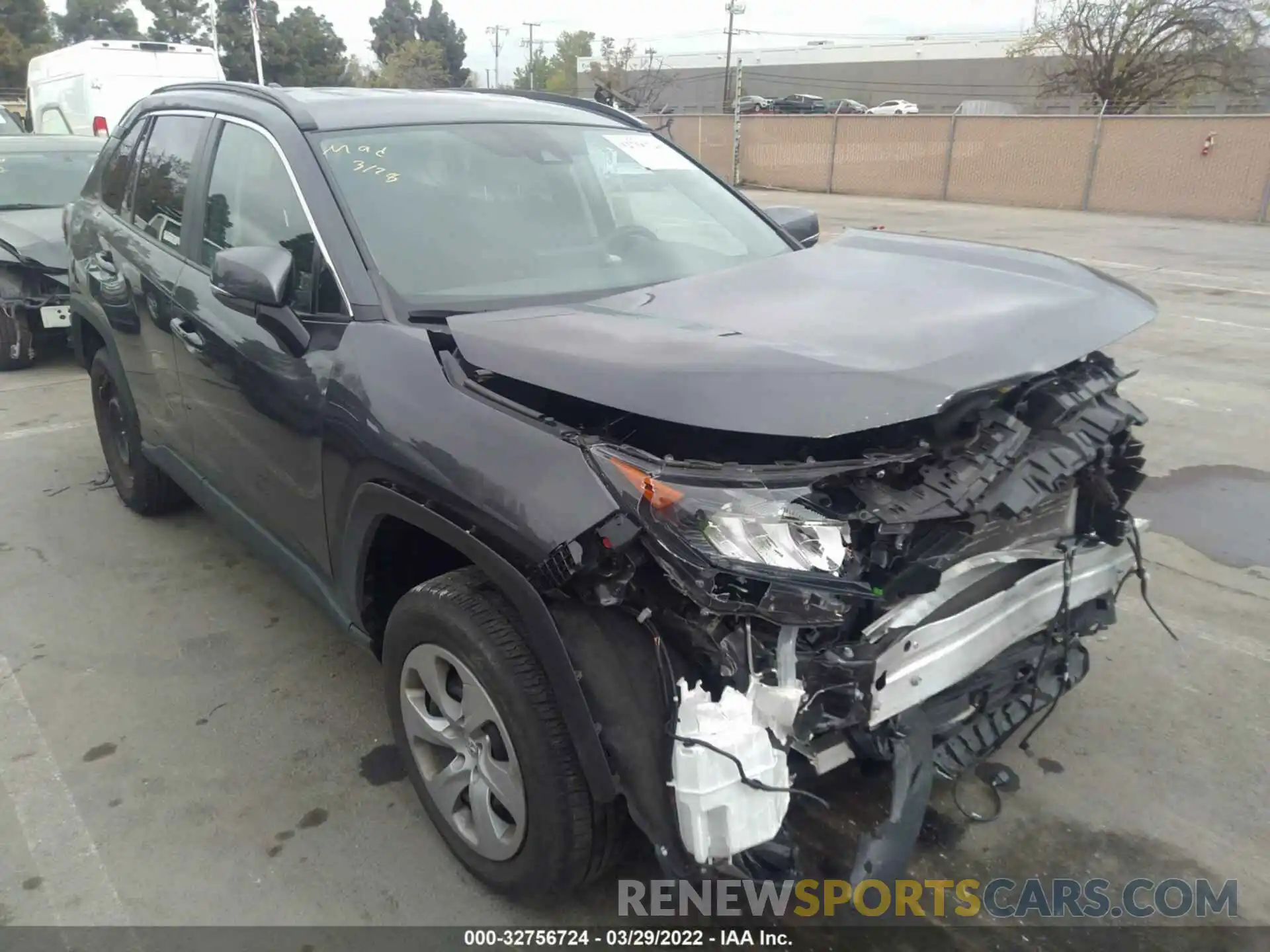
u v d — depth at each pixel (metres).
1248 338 8.60
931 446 2.12
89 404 6.72
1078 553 2.59
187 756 3.05
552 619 2.03
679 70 69.25
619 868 2.52
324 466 2.66
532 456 2.08
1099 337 2.32
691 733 1.84
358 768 2.99
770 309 2.44
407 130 3.22
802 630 2.00
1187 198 20.33
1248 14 31.34
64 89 15.77
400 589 2.73
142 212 4.11
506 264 2.95
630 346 2.14
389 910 2.46
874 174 25.91
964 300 2.47
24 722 3.22
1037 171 22.64
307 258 2.84
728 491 1.88
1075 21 33.19
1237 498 5.07
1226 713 3.27
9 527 4.70
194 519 4.79
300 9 62.50
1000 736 2.47
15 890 2.53
